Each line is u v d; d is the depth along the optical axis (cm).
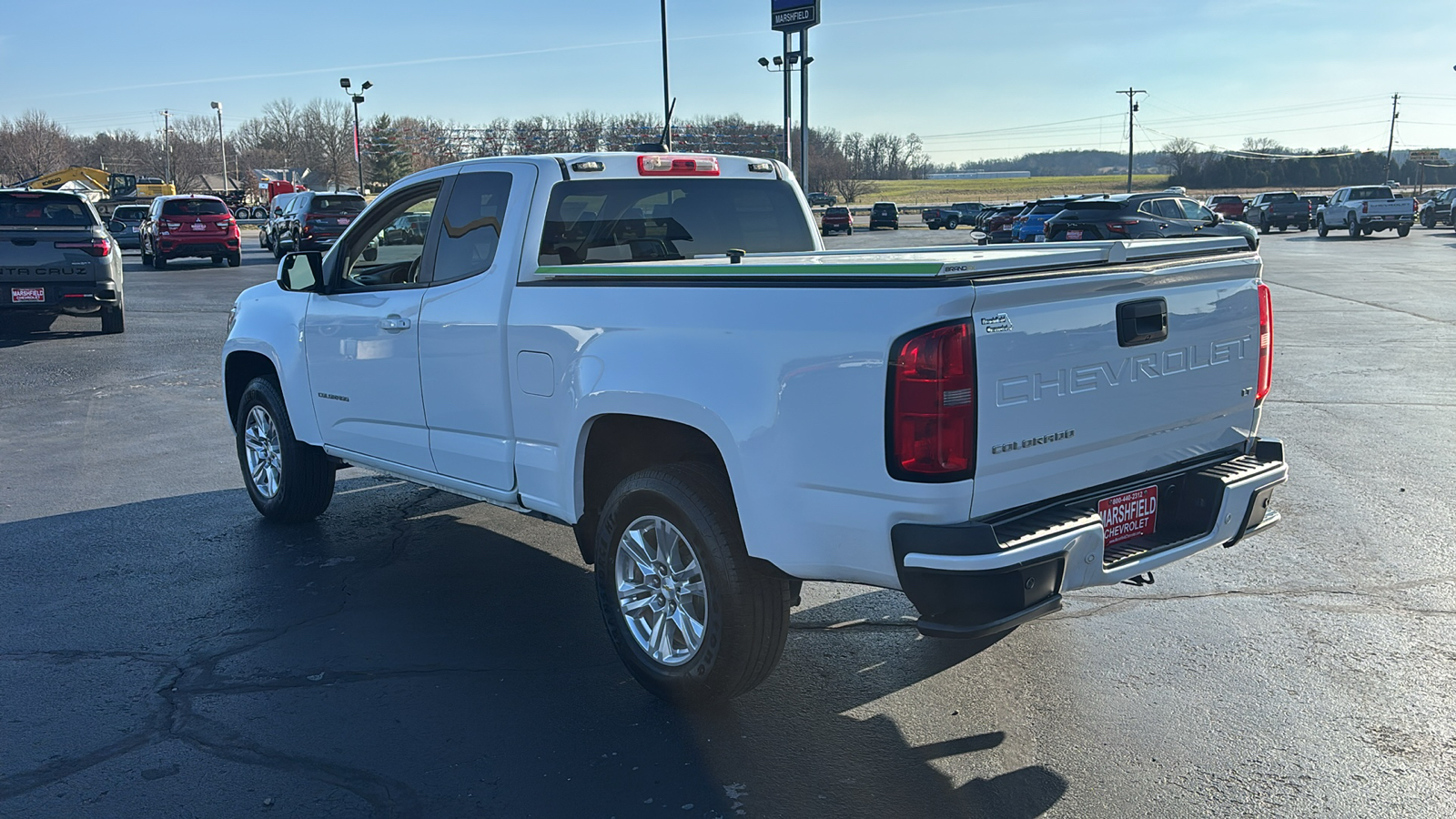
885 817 320
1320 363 1160
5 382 1120
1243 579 516
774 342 338
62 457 798
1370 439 804
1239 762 348
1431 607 476
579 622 477
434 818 322
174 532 614
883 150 17775
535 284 430
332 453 565
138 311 1803
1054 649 439
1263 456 412
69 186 5172
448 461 484
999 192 14112
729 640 366
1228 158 14300
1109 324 345
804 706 394
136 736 374
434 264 489
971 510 316
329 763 355
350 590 520
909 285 309
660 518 385
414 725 381
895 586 326
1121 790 333
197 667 431
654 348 374
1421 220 4925
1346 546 560
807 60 2889
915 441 307
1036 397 324
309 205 2914
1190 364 378
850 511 327
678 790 337
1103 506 359
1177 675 412
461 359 462
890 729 375
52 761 358
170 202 2767
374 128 9906
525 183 450
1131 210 2330
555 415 419
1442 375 1078
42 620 483
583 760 356
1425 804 321
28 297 1388
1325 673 411
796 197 542
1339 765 345
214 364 1236
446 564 557
